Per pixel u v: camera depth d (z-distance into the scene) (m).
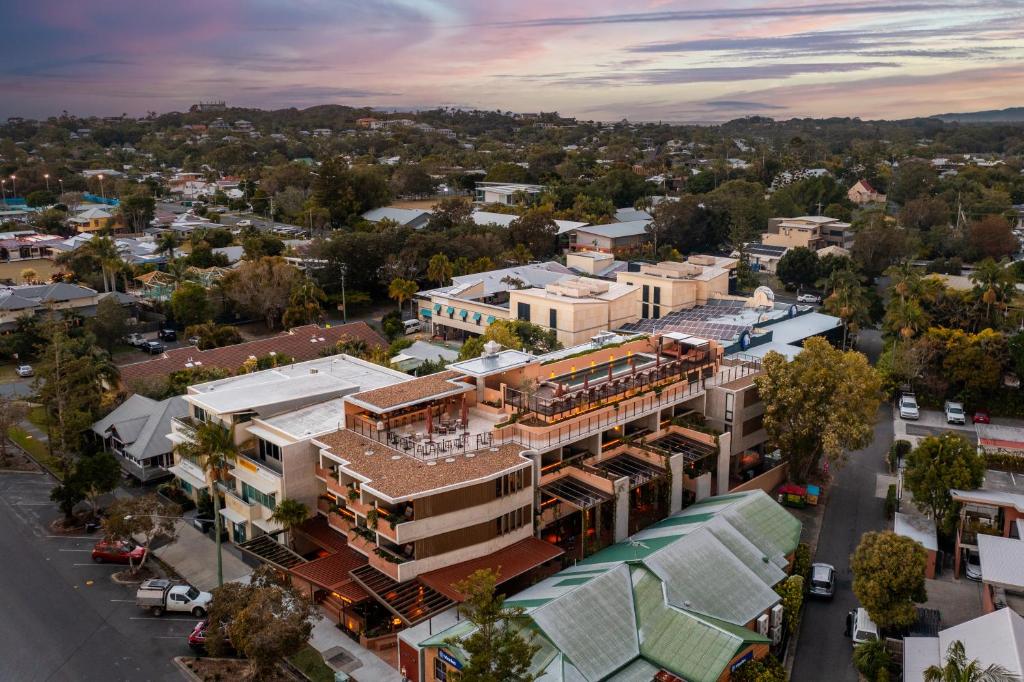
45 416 93.38
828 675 53.91
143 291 162.88
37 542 71.94
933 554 64.31
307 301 139.62
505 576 58.25
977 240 181.25
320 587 58.97
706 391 81.88
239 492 71.81
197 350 109.38
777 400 76.94
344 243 163.62
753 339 111.19
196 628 56.97
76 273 168.38
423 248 168.12
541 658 48.25
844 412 73.81
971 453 68.38
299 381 81.25
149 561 69.06
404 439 66.44
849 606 62.16
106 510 73.88
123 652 56.25
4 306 133.62
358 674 53.94
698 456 73.56
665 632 51.59
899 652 54.22
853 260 166.00
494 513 61.00
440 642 49.53
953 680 41.03
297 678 53.75
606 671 48.34
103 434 87.38
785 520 66.31
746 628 53.75
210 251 181.00
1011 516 64.44
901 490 80.94
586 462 70.69
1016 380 102.81
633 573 56.56
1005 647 46.19
